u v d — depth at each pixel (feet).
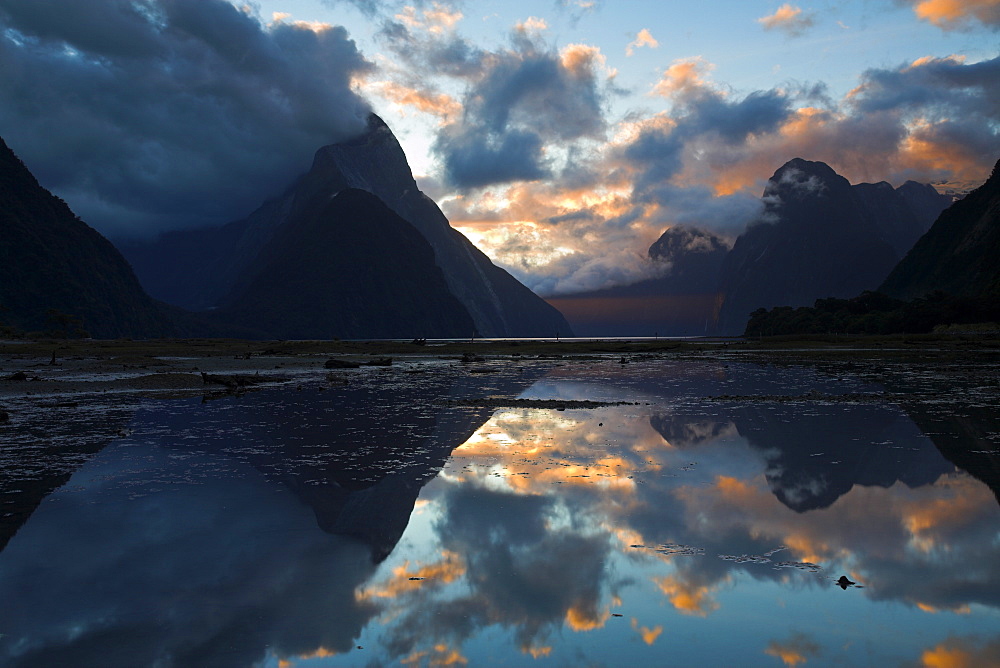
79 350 244.83
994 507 34.55
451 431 63.05
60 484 40.78
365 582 24.62
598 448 53.31
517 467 45.93
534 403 86.22
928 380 117.91
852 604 22.53
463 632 20.47
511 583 24.56
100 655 18.93
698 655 18.95
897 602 22.66
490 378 135.95
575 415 74.64
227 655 18.89
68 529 31.32
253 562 26.71
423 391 106.32
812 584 24.34
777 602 22.72
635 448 53.16
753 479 41.55
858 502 35.78
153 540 29.60
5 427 65.51
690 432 61.21
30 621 21.17
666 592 23.68
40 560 26.94
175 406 84.02
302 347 289.74
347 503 36.27
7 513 34.04
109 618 21.49
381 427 65.67
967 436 56.85
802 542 29.22
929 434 58.03
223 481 41.65
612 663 18.44
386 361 187.21
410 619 21.39
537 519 33.06
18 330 479.00
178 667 18.15
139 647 19.33
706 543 29.19
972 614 21.57
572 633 20.43
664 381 124.67
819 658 18.75
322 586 24.26
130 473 44.06
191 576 25.11
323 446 54.65
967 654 18.88
